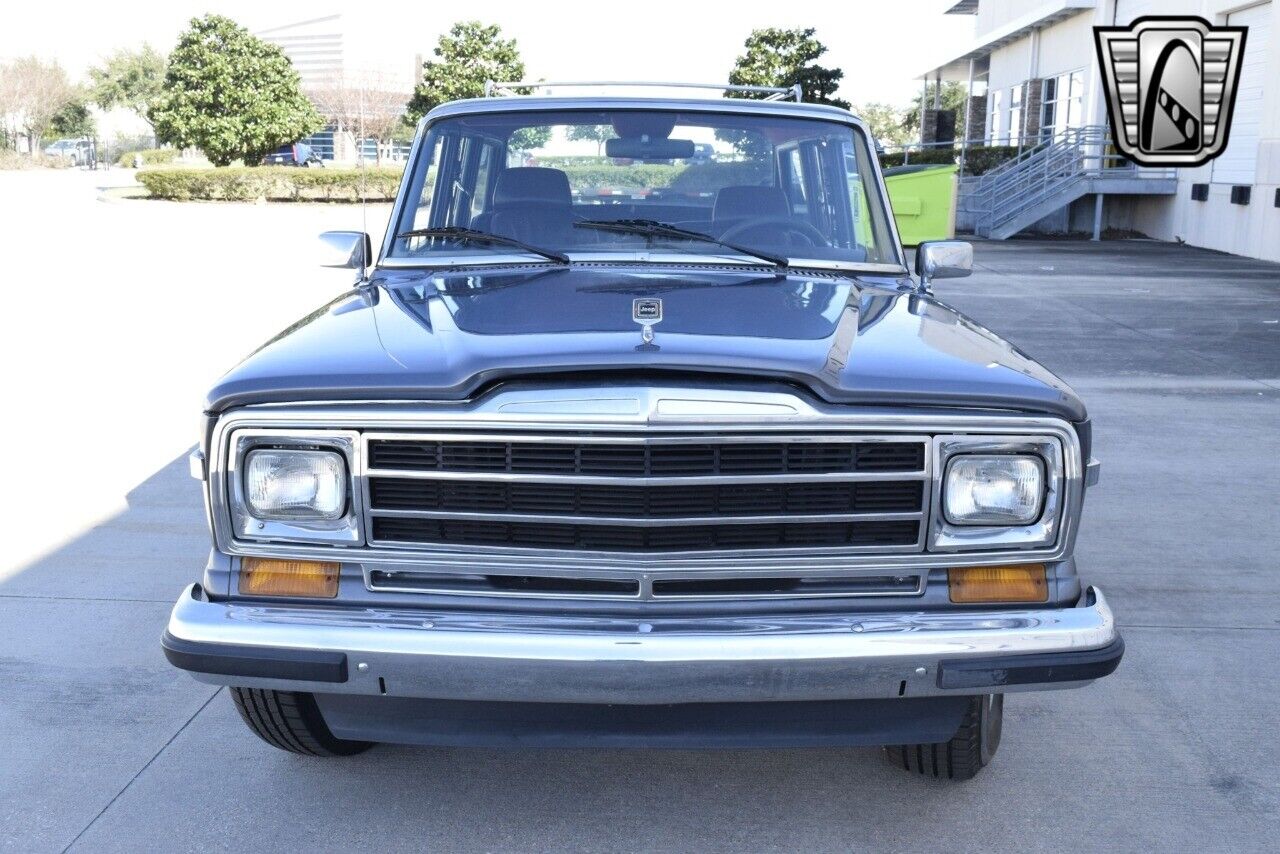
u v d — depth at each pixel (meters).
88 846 3.01
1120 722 3.75
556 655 2.54
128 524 5.44
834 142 3.99
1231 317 12.35
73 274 15.01
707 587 2.68
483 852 3.01
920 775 3.40
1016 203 23.88
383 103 51.88
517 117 3.95
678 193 3.89
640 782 3.36
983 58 35.16
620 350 2.66
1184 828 3.15
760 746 2.80
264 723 3.16
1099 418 7.75
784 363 2.64
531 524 2.63
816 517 2.61
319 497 2.65
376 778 3.35
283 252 18.30
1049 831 3.13
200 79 36.09
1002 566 2.71
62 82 68.75
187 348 9.74
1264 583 4.91
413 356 2.73
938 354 2.82
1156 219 23.70
